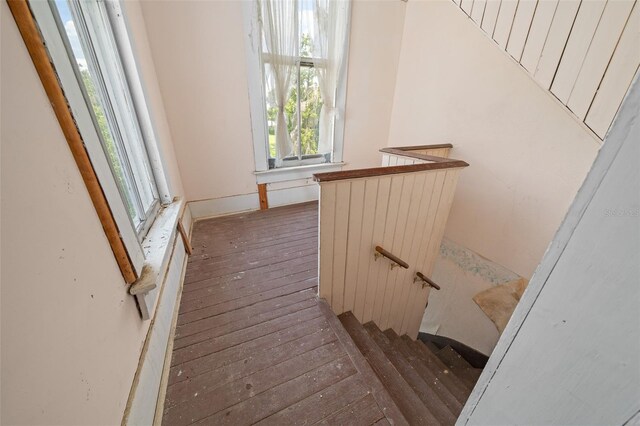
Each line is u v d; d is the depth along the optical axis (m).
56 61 0.63
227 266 1.89
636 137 0.26
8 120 0.48
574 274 0.34
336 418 0.98
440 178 1.61
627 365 0.31
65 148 0.64
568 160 1.74
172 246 1.58
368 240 1.55
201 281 1.72
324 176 1.21
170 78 2.13
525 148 1.96
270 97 2.50
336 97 2.85
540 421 0.44
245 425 0.95
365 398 1.05
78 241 0.64
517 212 2.09
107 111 1.20
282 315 1.46
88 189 0.72
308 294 1.62
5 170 0.46
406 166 1.41
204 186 2.59
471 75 2.27
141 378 0.88
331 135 3.03
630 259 0.28
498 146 2.14
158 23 1.95
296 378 1.12
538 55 1.24
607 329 0.32
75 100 0.69
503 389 0.49
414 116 2.92
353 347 1.27
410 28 2.77
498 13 1.36
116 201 0.84
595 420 0.36
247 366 1.17
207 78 2.23
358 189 1.33
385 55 2.89
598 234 0.31
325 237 1.39
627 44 0.96
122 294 0.84
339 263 1.53
